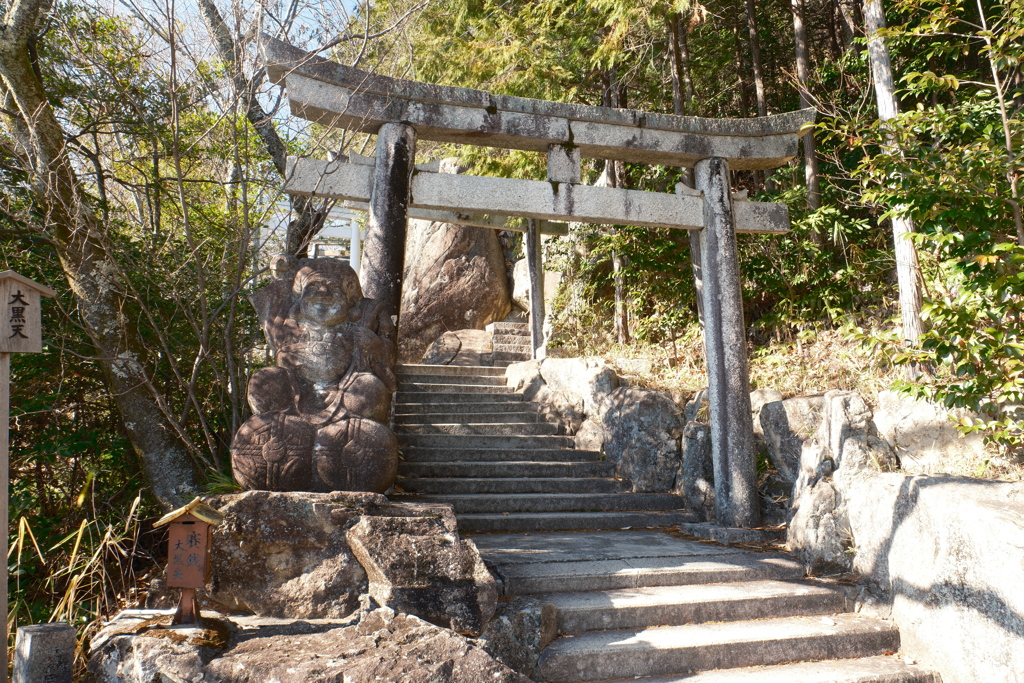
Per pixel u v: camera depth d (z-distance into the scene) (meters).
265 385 4.53
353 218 14.13
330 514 3.98
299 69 5.21
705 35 11.98
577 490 6.84
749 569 5.07
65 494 6.19
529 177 10.55
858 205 7.47
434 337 13.09
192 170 6.50
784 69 12.05
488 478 6.77
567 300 11.46
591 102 10.98
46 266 6.05
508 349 11.76
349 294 4.85
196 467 5.76
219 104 5.46
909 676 4.16
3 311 3.55
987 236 4.40
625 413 7.27
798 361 7.61
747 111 12.10
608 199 6.04
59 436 5.93
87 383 6.39
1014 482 4.30
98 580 4.88
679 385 7.74
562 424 8.12
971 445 5.06
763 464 6.49
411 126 5.59
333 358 4.66
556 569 4.80
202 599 3.82
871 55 6.57
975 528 4.02
